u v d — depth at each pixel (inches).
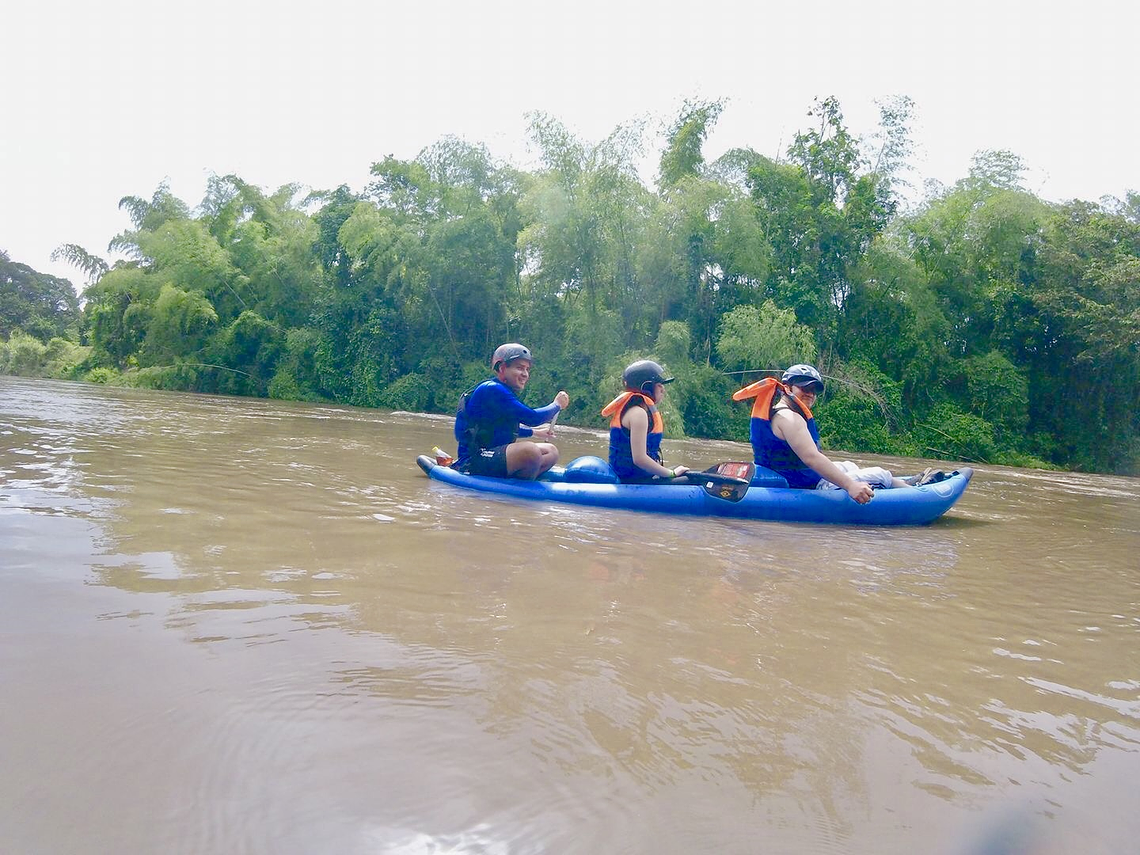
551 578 104.3
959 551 154.6
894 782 56.1
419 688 64.9
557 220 668.1
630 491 183.8
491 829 46.2
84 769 49.8
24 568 89.4
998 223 761.0
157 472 173.9
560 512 167.2
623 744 58.1
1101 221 790.5
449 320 812.6
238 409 509.4
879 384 717.3
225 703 59.6
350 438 323.0
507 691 65.7
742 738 60.7
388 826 45.8
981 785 56.6
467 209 761.0
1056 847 49.1
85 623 73.7
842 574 122.4
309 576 95.8
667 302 700.0
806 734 62.4
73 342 1417.3
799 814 50.8
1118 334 719.7
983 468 519.8
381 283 845.2
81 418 320.8
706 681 71.6
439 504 163.2
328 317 871.7
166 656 67.5
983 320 802.8
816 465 185.3
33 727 54.2
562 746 57.0
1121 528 212.7
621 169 665.0
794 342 641.6
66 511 122.0
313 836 44.4
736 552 134.3
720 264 701.3
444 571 103.3
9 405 377.4
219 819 45.5
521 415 204.5
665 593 101.1
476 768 52.9
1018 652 88.1
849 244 737.0
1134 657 89.7
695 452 402.0
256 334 917.8
